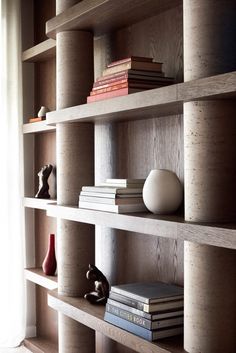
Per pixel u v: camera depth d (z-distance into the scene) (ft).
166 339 6.66
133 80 7.04
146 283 7.64
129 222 6.88
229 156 5.84
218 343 5.82
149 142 8.12
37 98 12.14
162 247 7.89
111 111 7.26
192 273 5.95
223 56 5.75
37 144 12.16
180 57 7.43
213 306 5.81
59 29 8.81
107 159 9.27
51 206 9.06
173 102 6.10
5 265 11.71
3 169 11.76
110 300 7.45
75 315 8.27
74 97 8.86
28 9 12.16
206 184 5.85
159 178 6.96
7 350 11.55
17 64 11.87
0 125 11.76
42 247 12.00
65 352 9.15
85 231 9.04
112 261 9.11
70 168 8.98
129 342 6.91
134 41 8.45
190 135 5.96
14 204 11.84
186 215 6.10
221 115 5.80
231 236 5.21
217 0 5.75
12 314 11.80
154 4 7.39
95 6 7.52
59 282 9.21
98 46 9.46
